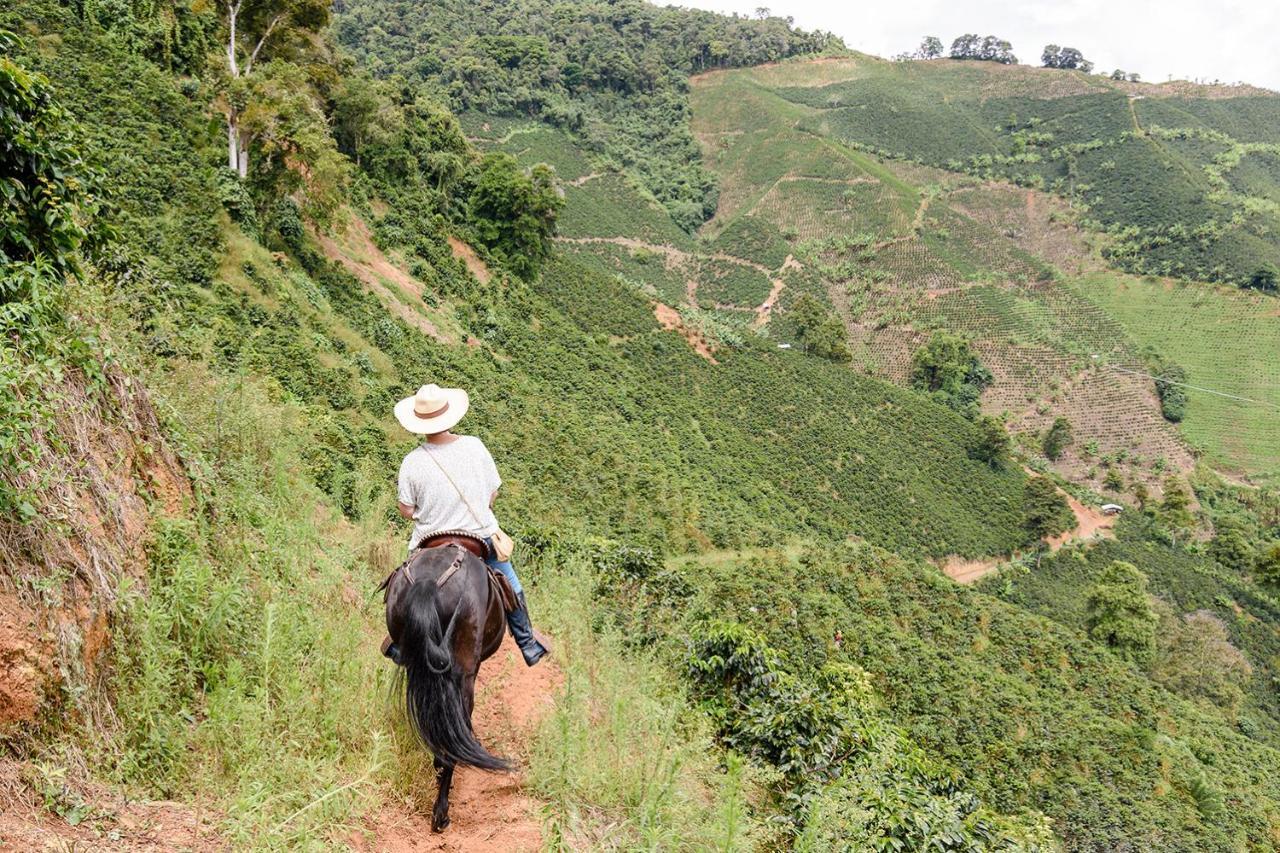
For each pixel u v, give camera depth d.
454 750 4.05
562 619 8.45
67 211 5.83
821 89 194.88
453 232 55.16
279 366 24.62
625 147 156.38
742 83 188.75
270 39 44.81
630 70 177.50
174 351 8.37
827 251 126.06
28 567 3.76
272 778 4.06
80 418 4.70
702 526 37.62
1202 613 59.56
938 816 7.09
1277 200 153.75
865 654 27.77
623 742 5.67
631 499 36.38
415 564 4.57
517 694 6.67
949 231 134.88
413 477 5.00
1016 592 54.19
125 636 4.28
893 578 39.66
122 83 33.09
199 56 40.06
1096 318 114.56
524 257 58.34
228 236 30.36
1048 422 92.56
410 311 41.69
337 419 22.91
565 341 54.53
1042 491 60.88
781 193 143.75
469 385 38.19
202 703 4.49
